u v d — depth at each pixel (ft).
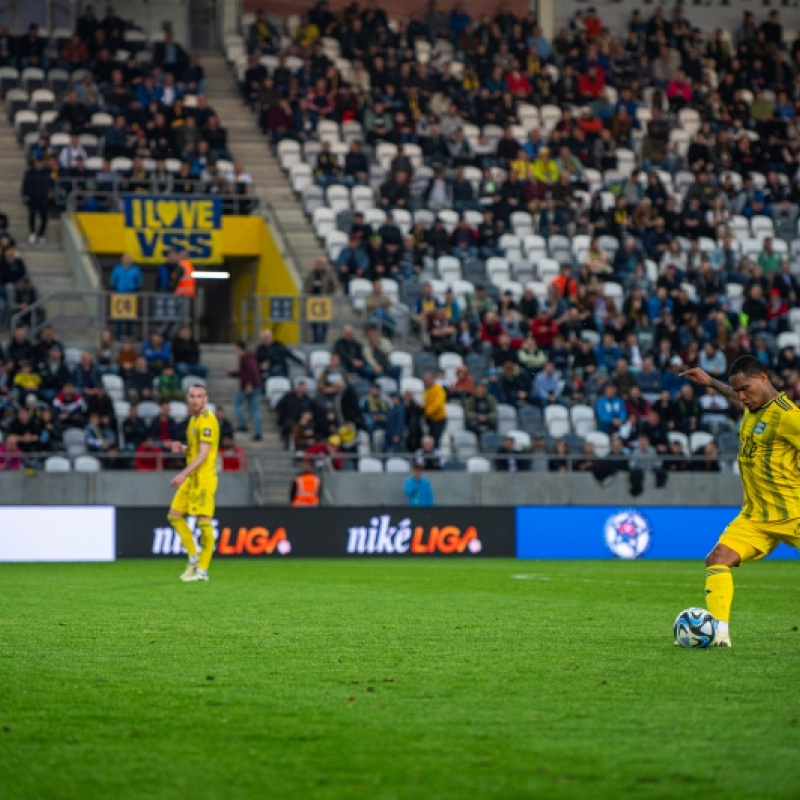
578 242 358.02
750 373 94.68
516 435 294.87
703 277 342.85
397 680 82.74
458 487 281.74
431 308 318.45
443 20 421.18
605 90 414.21
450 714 70.85
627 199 372.99
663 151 395.34
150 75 367.04
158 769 58.13
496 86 401.08
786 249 373.81
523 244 353.72
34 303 301.43
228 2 405.59
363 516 257.14
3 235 308.40
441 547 261.03
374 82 386.73
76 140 338.95
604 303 327.67
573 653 96.22
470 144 389.19
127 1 402.52
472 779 56.08
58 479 262.06
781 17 462.60
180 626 116.57
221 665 89.92
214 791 54.19
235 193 344.49
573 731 66.18
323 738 64.54
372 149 376.68
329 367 295.48
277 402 293.23
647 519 272.51
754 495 97.45
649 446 296.51
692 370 98.17
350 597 152.25
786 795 53.57
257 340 316.60
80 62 373.81
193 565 181.16
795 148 407.44
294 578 188.65
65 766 58.80
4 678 84.02
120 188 342.85
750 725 67.67
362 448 289.53
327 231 346.54
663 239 361.71
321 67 385.91
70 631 112.16
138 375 286.25
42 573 201.26
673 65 429.79
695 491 292.40
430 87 392.47
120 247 334.24
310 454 269.03
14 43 372.58
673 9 450.71
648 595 157.38
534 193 363.97
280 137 370.12
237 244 343.87
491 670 87.20
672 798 53.06
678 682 81.82
